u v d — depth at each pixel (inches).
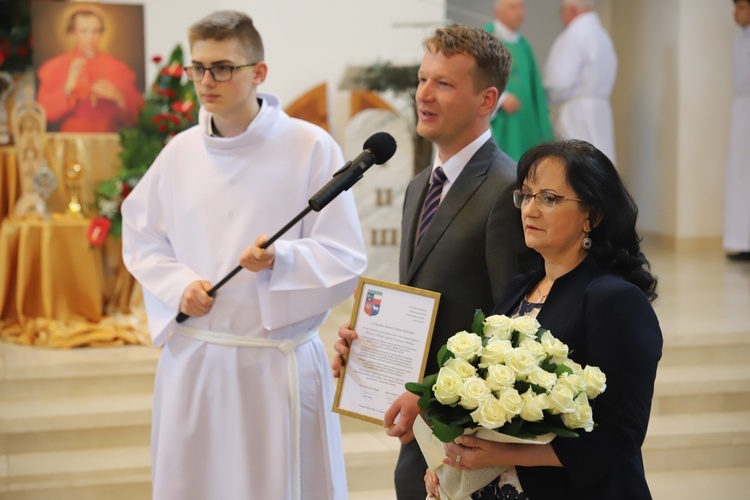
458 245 98.5
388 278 250.4
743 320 227.1
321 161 120.8
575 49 342.0
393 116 250.7
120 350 217.0
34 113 238.4
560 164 80.7
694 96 360.2
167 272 118.7
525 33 433.7
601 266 81.7
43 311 228.7
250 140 118.5
